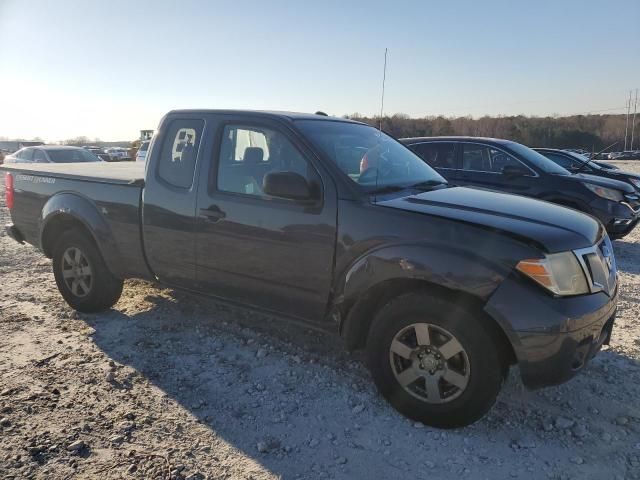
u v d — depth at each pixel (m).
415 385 3.24
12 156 17.84
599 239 3.33
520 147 8.80
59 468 2.73
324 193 3.46
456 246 3.00
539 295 2.82
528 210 3.40
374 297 3.39
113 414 3.24
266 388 3.64
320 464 2.85
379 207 3.30
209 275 4.04
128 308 5.11
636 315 5.21
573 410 3.40
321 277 3.47
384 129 4.91
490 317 2.96
